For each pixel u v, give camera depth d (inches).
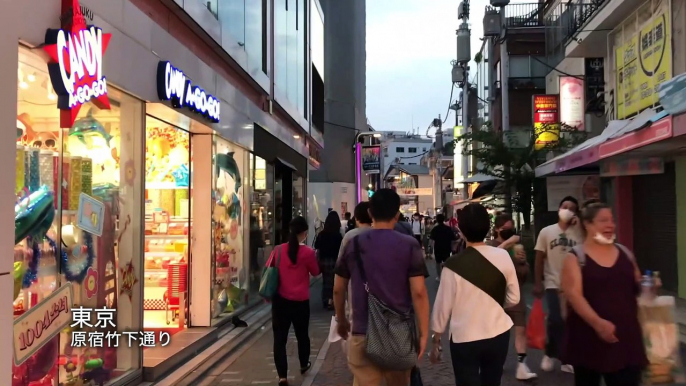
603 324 146.7
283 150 648.4
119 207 246.5
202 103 323.3
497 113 1146.0
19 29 168.4
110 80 224.4
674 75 446.0
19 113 179.8
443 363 286.2
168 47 288.5
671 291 469.1
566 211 249.0
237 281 432.5
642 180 526.0
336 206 1227.9
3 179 160.9
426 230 1051.3
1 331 158.9
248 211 468.8
